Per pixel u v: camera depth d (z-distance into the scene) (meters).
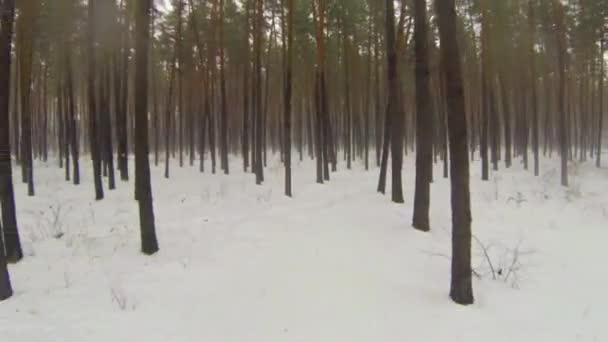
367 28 21.92
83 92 29.61
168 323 4.87
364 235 8.64
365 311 5.29
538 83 31.31
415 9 9.33
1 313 5.06
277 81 28.45
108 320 4.90
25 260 7.02
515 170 22.05
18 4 14.26
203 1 21.03
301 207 11.69
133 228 9.34
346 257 7.23
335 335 4.66
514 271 6.93
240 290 5.82
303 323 4.94
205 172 21.34
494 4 18.69
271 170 22.25
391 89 11.57
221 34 19.75
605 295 6.07
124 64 17.44
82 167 23.62
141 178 7.49
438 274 6.71
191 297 5.59
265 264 6.80
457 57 5.70
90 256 7.25
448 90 5.73
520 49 22.02
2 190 6.86
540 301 5.81
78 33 15.96
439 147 26.64
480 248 8.31
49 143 41.09
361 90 28.45
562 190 16.17
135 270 6.60
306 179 18.86
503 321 5.14
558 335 4.80
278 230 8.94
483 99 18.23
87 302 5.41
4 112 6.77
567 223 10.82
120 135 17.48
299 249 7.59
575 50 23.77
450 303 5.61
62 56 17.75
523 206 12.59
